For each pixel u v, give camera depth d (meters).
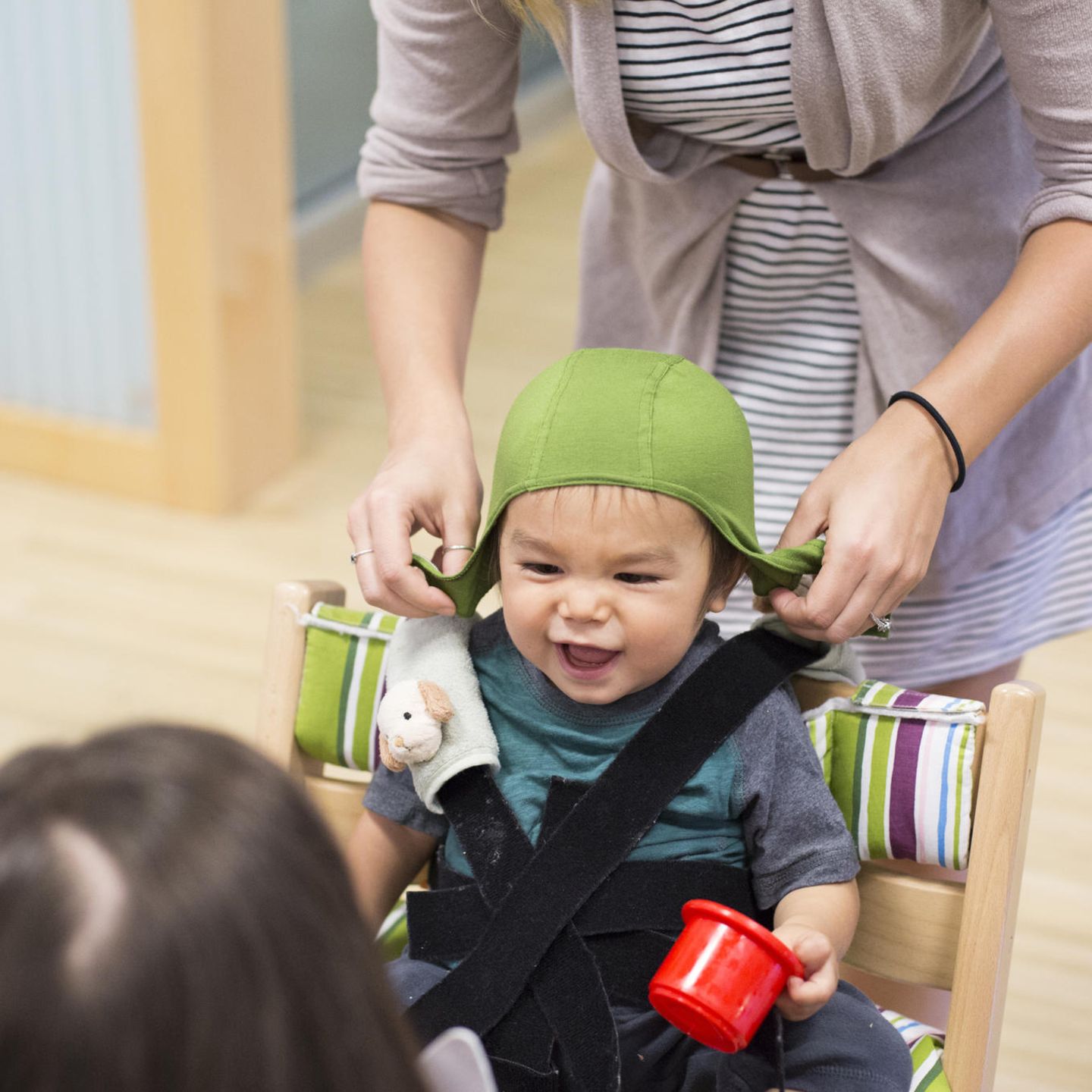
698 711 1.13
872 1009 1.15
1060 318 1.17
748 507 1.13
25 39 3.05
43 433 3.43
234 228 3.17
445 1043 0.87
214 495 3.35
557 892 1.11
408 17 1.39
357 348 4.16
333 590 1.32
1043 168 1.23
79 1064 0.54
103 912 0.55
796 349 1.47
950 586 1.53
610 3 1.26
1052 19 1.14
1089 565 1.62
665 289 1.50
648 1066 1.10
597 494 1.06
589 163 5.64
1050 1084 1.97
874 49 1.20
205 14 2.89
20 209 3.24
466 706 1.17
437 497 1.25
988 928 1.14
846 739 1.19
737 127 1.34
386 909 1.28
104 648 2.89
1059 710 2.80
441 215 1.49
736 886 1.13
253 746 0.65
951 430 1.15
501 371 3.99
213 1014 0.55
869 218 1.37
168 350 3.22
